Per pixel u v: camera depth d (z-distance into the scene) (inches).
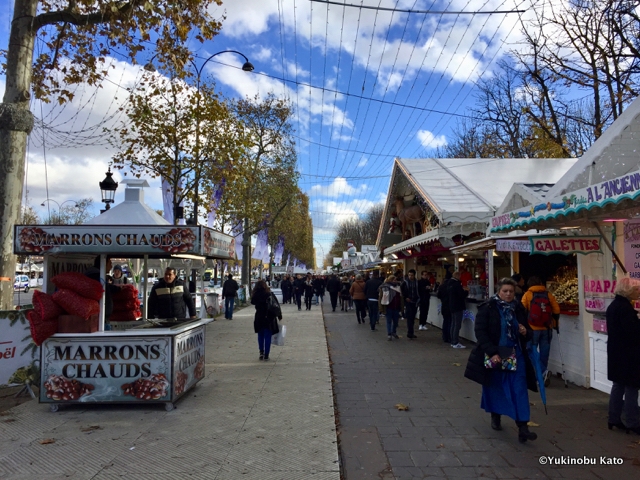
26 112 312.5
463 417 225.6
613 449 181.6
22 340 278.7
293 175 1120.2
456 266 585.3
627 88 547.5
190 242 223.9
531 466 166.6
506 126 1043.3
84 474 157.8
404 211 776.9
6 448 181.0
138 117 538.9
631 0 511.2
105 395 227.3
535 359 192.2
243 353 408.8
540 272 395.2
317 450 178.9
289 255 2214.6
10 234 306.5
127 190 257.1
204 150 575.5
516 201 347.3
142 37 331.0
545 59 661.3
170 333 229.9
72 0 324.2
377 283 600.1
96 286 232.1
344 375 324.5
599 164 251.9
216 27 379.2
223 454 175.0
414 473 161.8
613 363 198.8
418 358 388.8
